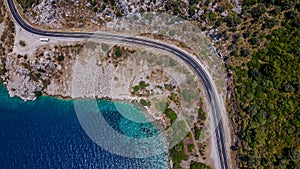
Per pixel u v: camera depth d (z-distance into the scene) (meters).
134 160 144.75
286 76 133.88
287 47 137.38
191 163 141.00
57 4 159.25
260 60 139.88
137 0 153.00
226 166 137.50
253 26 142.62
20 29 161.25
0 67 162.88
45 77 159.00
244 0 144.12
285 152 127.88
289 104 131.00
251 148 133.00
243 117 136.62
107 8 156.25
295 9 140.12
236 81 140.88
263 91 136.00
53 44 158.00
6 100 160.38
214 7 146.88
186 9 149.62
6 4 164.50
